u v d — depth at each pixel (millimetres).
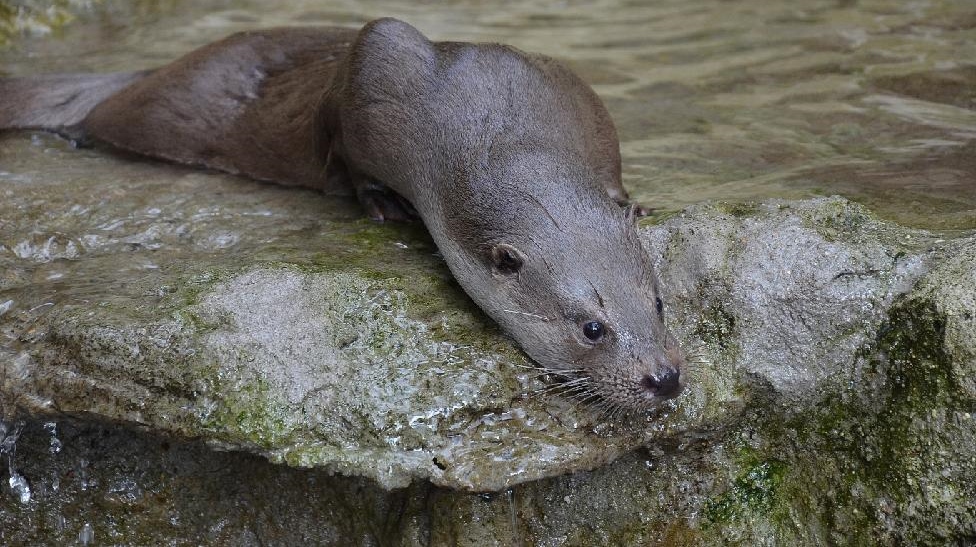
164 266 6895
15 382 6105
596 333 6055
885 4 12766
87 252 7371
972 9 12273
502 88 7359
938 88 9969
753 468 6176
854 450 5988
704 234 6512
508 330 6297
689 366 6152
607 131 7816
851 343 6023
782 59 11203
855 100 9836
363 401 5758
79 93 10008
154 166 9180
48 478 6586
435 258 7051
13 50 12305
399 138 7375
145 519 6559
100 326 6051
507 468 5684
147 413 5844
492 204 6652
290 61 9172
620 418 5977
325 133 8102
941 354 5703
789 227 6383
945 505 5664
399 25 7723
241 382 5812
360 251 7090
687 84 10703
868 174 7930
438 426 5738
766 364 6152
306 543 6383
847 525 5941
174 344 5934
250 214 7906
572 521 6176
